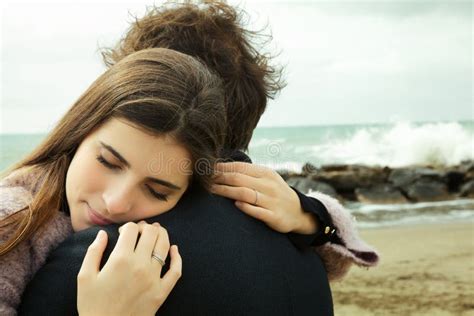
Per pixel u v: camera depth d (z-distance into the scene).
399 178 16.42
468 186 16.56
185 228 1.50
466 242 9.15
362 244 2.00
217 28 2.06
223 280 1.46
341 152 26.59
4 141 30.77
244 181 1.68
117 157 1.48
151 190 1.52
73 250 1.44
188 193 1.64
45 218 1.49
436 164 22.59
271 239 1.61
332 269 2.01
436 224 11.39
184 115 1.47
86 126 1.56
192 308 1.43
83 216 1.54
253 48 2.20
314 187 15.73
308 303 1.62
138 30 2.10
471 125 32.69
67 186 1.57
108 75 1.59
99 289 1.32
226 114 1.80
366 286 6.45
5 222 1.44
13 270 1.42
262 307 1.49
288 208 1.68
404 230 10.61
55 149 1.64
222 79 1.90
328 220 1.84
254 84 2.05
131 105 1.46
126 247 1.37
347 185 16.06
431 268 7.31
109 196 1.49
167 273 1.39
